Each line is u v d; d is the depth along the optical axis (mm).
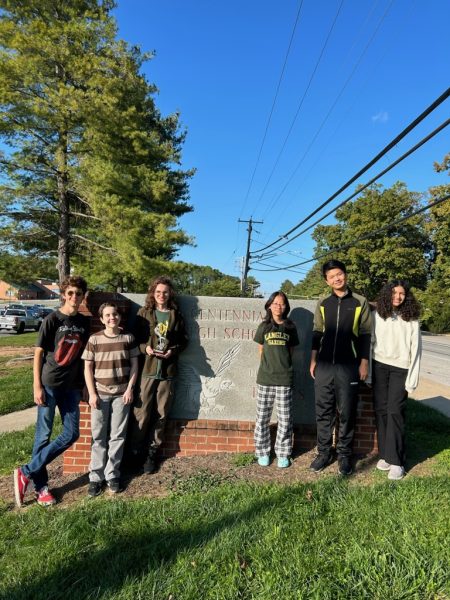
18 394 9023
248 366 5125
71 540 3186
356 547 2908
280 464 4578
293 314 5160
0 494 4141
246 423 5039
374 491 3820
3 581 2744
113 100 12844
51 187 14273
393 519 3289
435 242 40438
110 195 14422
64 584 2703
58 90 13156
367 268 42125
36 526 3443
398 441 4281
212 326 5137
